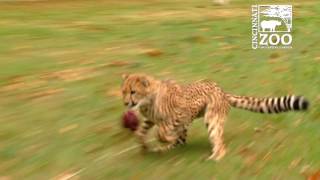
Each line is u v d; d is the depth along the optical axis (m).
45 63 14.27
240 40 18.44
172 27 20.17
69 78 12.94
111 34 18.52
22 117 10.30
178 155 8.76
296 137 9.64
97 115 10.58
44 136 9.44
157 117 8.44
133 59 15.09
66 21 21.09
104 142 9.27
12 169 8.12
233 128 10.06
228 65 14.94
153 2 28.86
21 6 26.06
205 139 9.50
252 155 8.81
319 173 8.00
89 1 28.64
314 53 16.95
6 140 9.19
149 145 9.08
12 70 13.42
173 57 15.56
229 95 9.13
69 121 10.20
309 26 21.58
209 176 7.98
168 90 8.49
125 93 8.36
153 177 7.94
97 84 12.55
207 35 18.94
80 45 16.67
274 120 10.49
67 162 8.44
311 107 11.27
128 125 8.55
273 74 14.08
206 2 29.30
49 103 11.12
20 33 18.14
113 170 8.16
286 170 8.23
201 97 8.65
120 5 27.02
